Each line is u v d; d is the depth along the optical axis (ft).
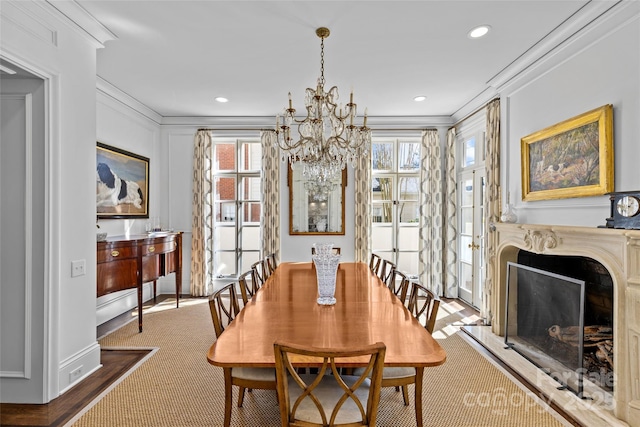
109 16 8.05
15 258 7.27
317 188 16.57
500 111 11.97
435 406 7.27
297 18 8.15
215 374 8.66
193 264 16.58
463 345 10.55
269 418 6.84
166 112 16.05
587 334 7.89
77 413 6.93
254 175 17.57
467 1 7.46
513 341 10.37
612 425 6.43
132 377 8.47
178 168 16.87
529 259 10.62
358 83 12.27
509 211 10.80
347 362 4.74
